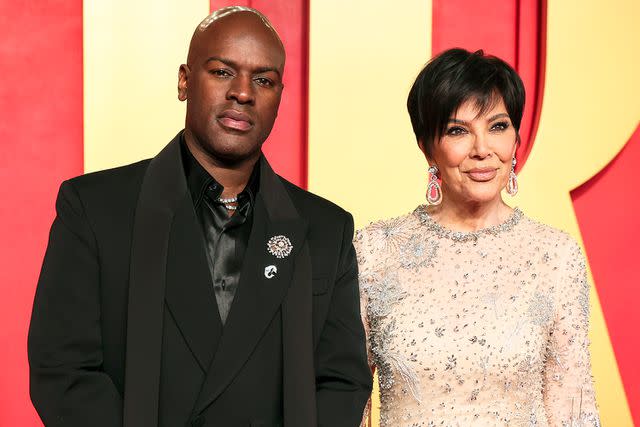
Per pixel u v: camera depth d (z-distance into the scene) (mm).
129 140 3926
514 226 3090
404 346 2955
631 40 4359
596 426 2945
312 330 2518
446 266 3035
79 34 4031
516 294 2984
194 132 2482
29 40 3980
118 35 3920
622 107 4340
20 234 3959
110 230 2420
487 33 4367
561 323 2992
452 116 2930
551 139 4281
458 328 2941
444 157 2967
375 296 3037
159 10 3957
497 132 2949
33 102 3984
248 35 2457
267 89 2477
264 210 2531
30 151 3975
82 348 2346
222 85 2436
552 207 4273
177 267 2408
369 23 4078
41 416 2316
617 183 4449
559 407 2955
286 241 2510
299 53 4156
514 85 2953
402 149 4094
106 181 2504
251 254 2463
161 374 2361
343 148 4047
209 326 2383
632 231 4445
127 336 2344
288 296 2479
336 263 2594
